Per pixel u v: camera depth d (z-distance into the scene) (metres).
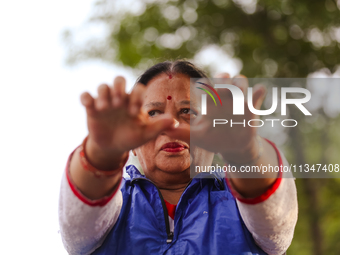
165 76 1.65
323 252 6.38
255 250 1.45
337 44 6.73
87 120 1.03
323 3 6.49
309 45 6.72
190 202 1.55
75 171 1.21
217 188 1.64
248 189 1.25
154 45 7.89
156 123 1.03
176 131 1.09
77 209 1.26
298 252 6.50
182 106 1.58
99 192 1.24
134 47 7.89
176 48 7.74
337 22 6.52
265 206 1.26
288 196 1.32
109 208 1.31
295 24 6.81
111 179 1.21
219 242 1.42
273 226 1.31
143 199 1.53
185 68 1.68
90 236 1.34
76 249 1.40
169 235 1.47
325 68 6.75
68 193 1.25
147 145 1.60
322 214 6.49
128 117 1.02
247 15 7.38
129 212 1.52
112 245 1.45
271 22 7.08
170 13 7.98
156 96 1.61
